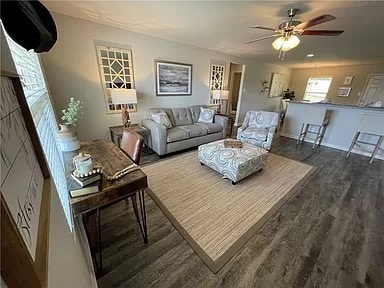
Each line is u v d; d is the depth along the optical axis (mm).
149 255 1511
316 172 3076
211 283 1319
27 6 475
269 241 1685
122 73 3404
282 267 1443
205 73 4797
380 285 1328
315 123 4242
